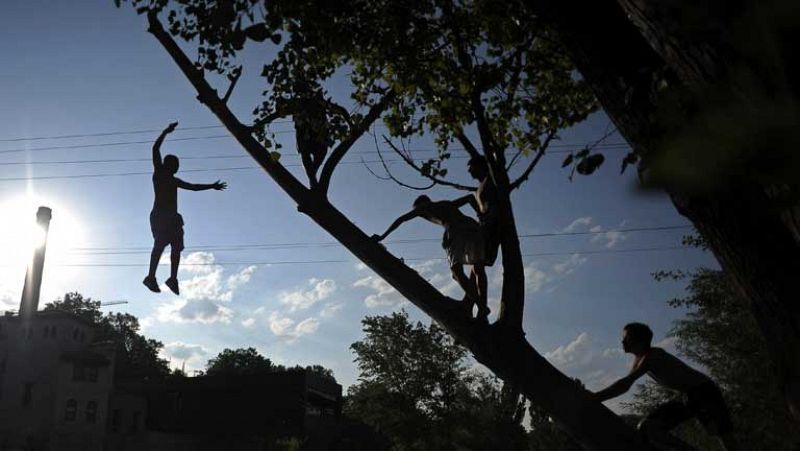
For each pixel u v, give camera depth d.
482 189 6.07
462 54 7.79
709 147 1.92
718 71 2.28
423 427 42.94
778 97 1.95
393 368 44.72
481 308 5.42
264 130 7.02
